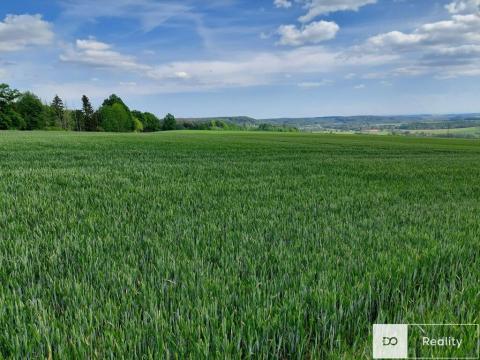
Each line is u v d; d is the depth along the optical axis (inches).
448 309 98.4
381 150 1668.3
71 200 270.8
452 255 138.9
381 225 199.5
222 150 1355.8
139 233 173.3
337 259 134.2
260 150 1409.9
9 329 83.6
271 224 193.8
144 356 74.9
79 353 75.6
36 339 80.1
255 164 716.7
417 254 138.4
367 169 633.0
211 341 82.1
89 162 700.0
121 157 892.6
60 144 1460.4
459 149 1957.4
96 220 203.9
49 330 83.3
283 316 90.0
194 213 233.6
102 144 1553.9
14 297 99.0
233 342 80.0
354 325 91.6
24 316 89.1
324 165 711.1
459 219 221.8
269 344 83.4
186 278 114.1
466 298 106.6
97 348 78.7
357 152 1466.5
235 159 901.8
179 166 631.2
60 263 130.8
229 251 143.7
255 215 223.0
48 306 97.0
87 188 335.9
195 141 2129.7
